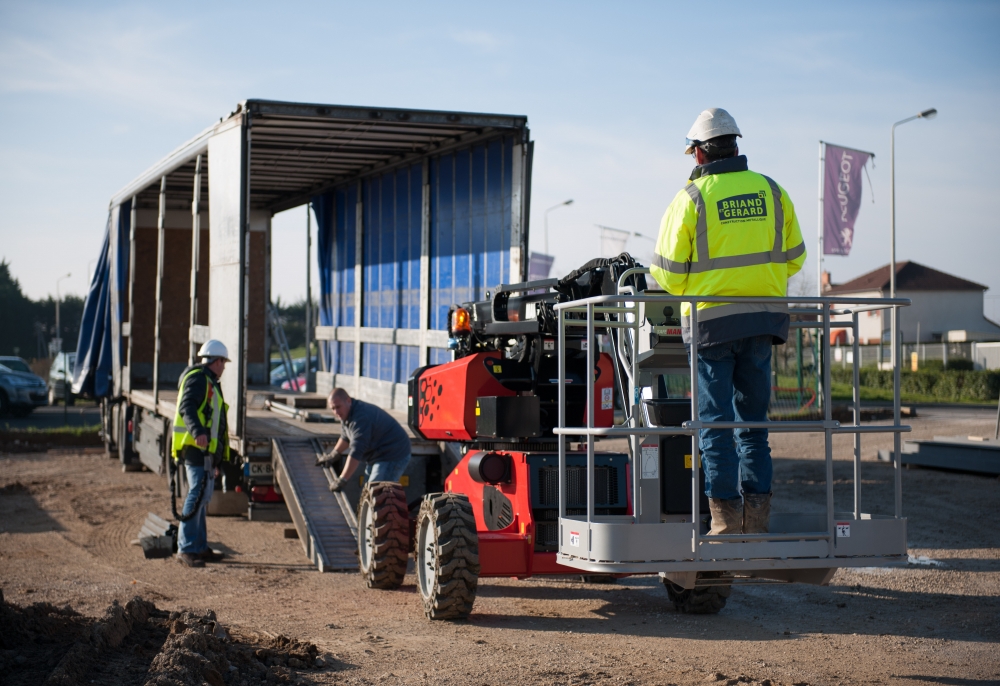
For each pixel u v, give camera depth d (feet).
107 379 57.82
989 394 111.45
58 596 24.22
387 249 46.06
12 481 49.32
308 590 25.44
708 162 17.04
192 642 16.46
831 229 76.38
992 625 21.42
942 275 204.03
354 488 31.19
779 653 18.95
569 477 22.93
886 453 52.60
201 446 29.35
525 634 20.49
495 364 25.18
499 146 37.04
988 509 37.47
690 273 16.38
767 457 17.03
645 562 15.71
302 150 42.09
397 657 18.31
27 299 254.47
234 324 32.22
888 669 17.79
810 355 99.25
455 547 21.44
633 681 16.76
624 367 19.65
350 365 49.65
